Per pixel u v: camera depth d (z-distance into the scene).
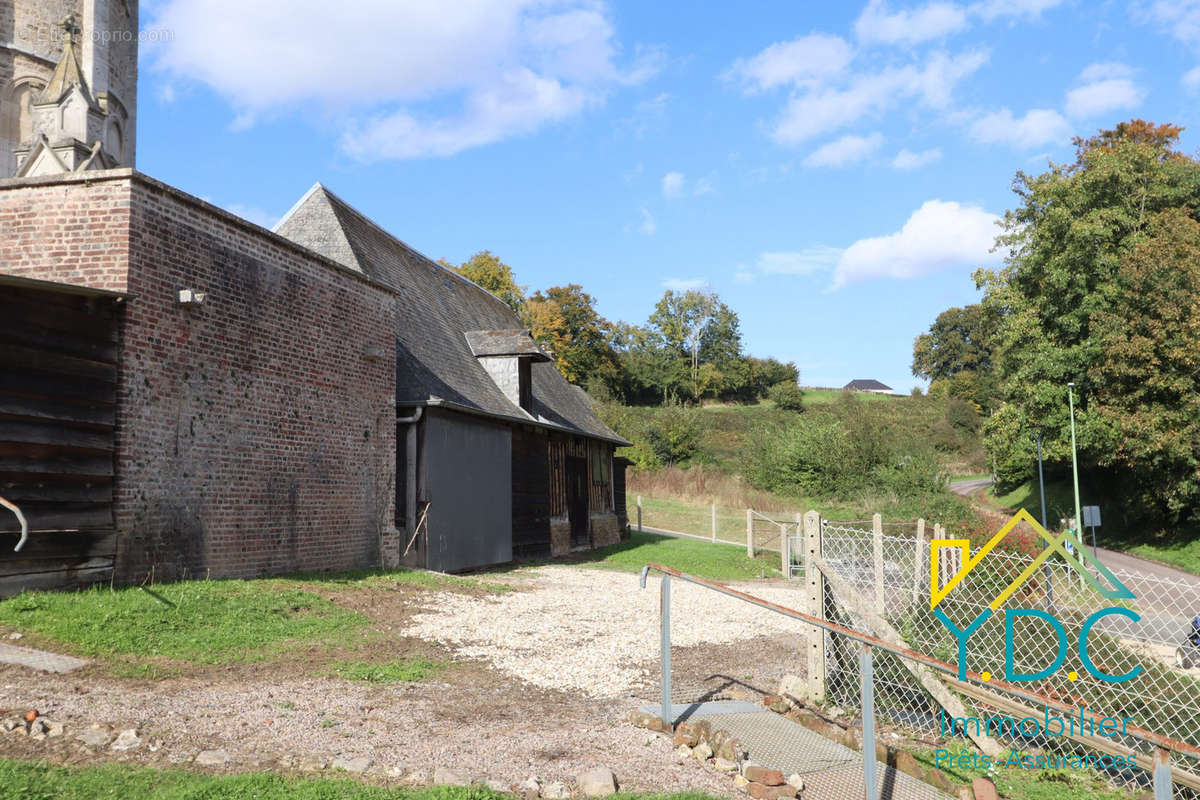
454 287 26.23
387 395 15.19
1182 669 8.03
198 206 10.64
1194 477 30.42
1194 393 30.94
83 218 9.62
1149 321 32.12
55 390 8.76
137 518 9.53
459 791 4.82
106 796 4.40
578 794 5.15
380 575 13.54
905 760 6.21
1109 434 33.69
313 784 4.75
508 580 16.09
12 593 8.23
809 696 8.06
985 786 5.74
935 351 111.88
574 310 73.94
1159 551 33.00
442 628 10.12
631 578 18.09
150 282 9.82
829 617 8.32
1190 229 32.84
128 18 20.06
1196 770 6.45
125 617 8.20
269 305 12.01
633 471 49.34
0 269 9.73
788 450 48.84
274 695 6.70
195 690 6.61
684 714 7.14
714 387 90.06
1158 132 47.09
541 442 23.34
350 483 13.91
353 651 8.57
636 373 86.12
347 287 14.06
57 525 8.65
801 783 5.68
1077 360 36.34
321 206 19.41
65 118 14.84
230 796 4.50
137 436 9.58
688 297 94.44
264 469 11.78
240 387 11.34
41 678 6.39
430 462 16.50
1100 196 37.91
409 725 6.27
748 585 19.25
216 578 10.75
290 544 12.30
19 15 17.23
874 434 48.94
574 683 8.25
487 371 22.27
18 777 4.47
